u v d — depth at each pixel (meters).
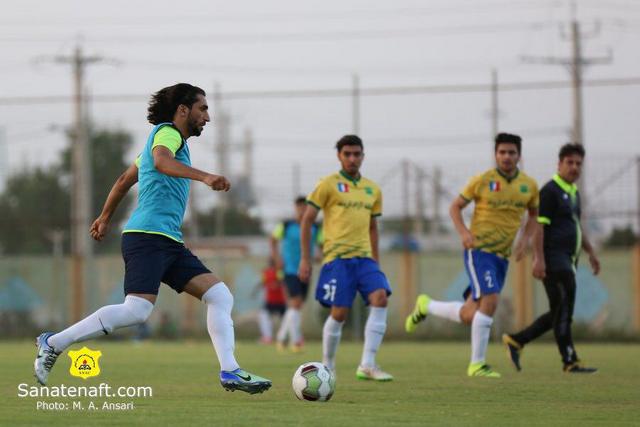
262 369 31.58
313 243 45.97
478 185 27.73
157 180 19.62
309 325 63.81
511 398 21.91
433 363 35.06
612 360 36.75
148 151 19.73
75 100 74.06
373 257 27.61
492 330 58.94
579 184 60.06
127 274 19.77
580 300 60.94
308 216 26.81
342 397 21.92
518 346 30.22
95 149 108.94
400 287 62.72
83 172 74.62
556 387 24.61
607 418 18.41
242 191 69.25
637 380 26.83
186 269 20.17
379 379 26.34
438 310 31.52
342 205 26.59
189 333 65.06
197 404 20.22
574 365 29.64
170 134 19.38
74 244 75.62
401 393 22.91
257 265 66.31
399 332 60.59
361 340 59.66
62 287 67.44
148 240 19.66
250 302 66.25
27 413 18.67
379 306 26.34
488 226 27.88
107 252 98.06
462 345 52.78
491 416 18.48
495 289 27.94
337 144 26.95
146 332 63.84
